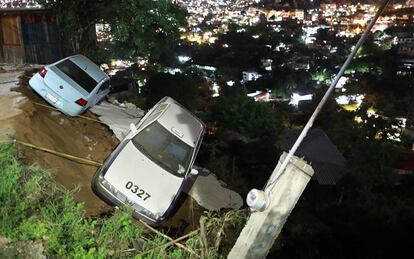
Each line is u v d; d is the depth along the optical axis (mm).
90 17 15977
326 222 14672
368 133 27797
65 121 10453
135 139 8430
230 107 19391
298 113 42656
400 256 12219
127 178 7703
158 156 8328
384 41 77812
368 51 65688
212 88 48656
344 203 18094
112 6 15070
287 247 10367
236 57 64125
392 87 49281
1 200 5207
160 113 9211
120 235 5691
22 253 4652
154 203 7598
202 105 36344
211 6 159750
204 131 9820
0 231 4891
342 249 11539
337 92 50344
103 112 12055
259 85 53625
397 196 20422
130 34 15633
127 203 6875
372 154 21781
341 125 34531
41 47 16438
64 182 7742
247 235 4770
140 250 5781
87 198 7762
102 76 11586
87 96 10711
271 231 4738
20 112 8773
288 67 58156
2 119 8312
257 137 18547
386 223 14938
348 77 56812
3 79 11406
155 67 37438
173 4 15328
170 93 20969
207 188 10711
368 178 21359
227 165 14070
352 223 14641
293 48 75375
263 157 17156
